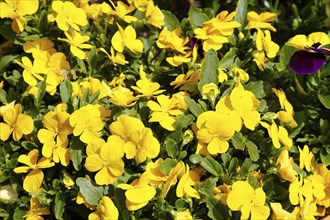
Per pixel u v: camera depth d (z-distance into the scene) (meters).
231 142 0.67
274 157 0.68
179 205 0.64
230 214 0.63
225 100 0.66
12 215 0.69
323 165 0.69
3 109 0.70
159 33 0.76
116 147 0.64
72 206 0.69
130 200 0.62
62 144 0.66
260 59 0.73
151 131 0.64
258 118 0.66
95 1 0.86
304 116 0.71
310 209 0.66
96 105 0.67
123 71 0.74
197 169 0.67
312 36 0.74
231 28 0.73
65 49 0.75
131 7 0.76
